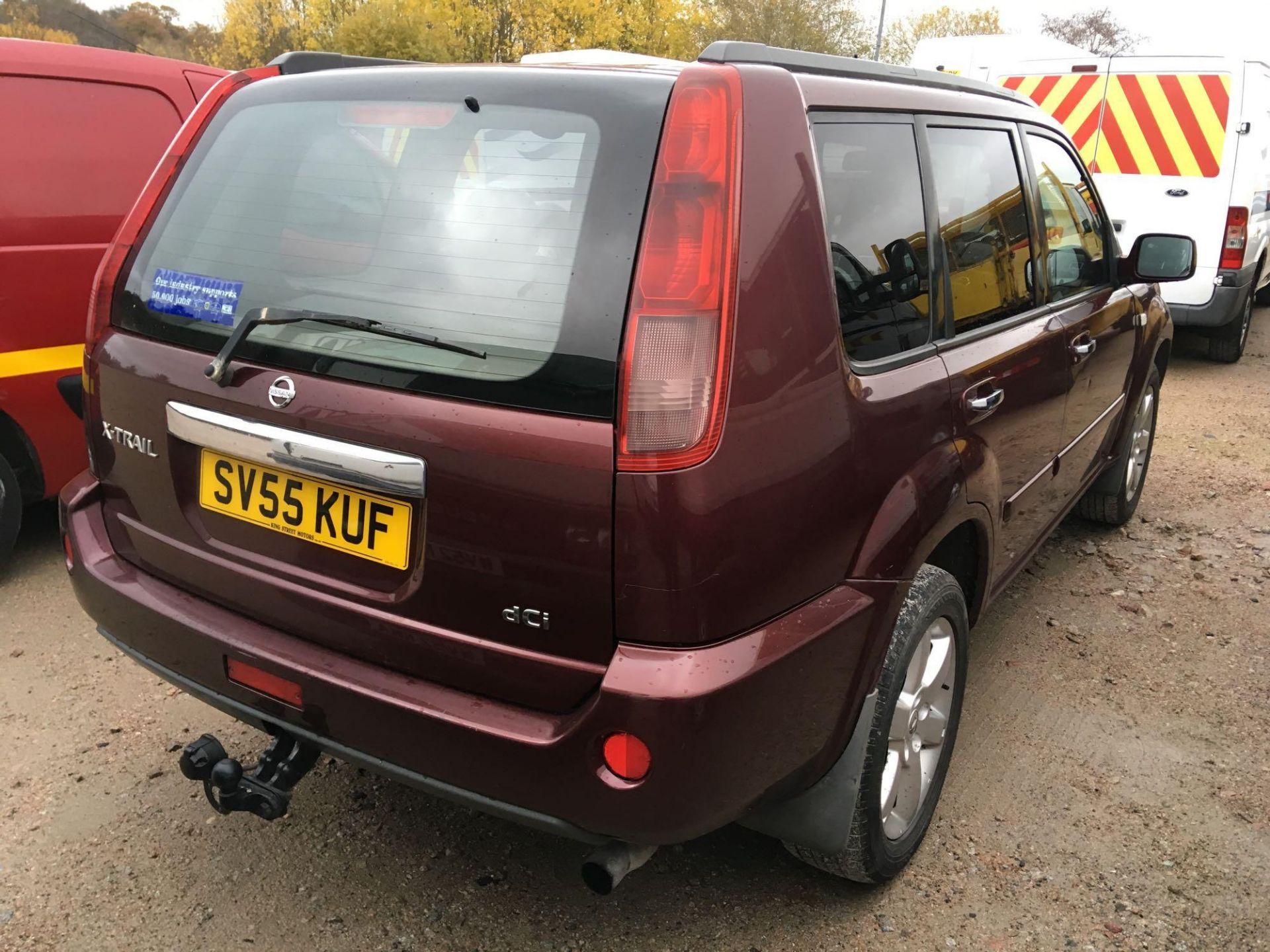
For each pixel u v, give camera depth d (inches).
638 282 62.8
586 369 63.2
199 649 80.7
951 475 85.8
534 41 1259.2
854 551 74.9
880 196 82.4
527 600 65.9
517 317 66.2
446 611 69.1
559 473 63.2
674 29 1424.7
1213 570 167.5
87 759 108.1
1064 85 314.2
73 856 93.7
